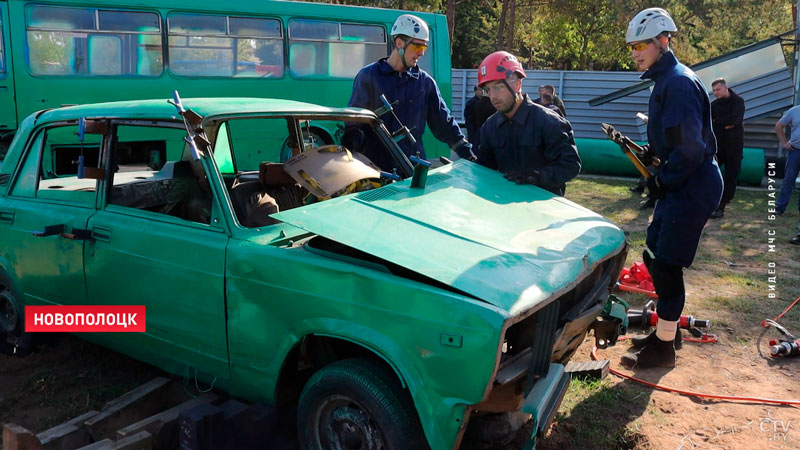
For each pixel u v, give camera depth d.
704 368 4.40
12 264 4.18
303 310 2.80
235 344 3.07
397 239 2.82
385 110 4.56
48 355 4.45
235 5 9.22
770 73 14.27
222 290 3.06
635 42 3.94
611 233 3.49
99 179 3.65
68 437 3.20
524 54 38.75
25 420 3.64
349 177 3.62
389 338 2.58
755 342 4.87
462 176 3.84
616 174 14.66
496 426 3.28
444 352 2.44
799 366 4.45
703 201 3.92
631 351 4.64
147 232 3.35
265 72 9.59
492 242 2.97
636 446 3.40
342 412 2.81
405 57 4.78
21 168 4.24
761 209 10.38
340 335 2.70
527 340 2.92
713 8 30.55
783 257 7.38
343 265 2.73
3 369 4.27
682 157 3.76
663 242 4.06
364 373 2.68
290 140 4.78
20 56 7.88
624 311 3.87
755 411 3.80
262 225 3.63
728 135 9.18
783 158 14.18
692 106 3.75
